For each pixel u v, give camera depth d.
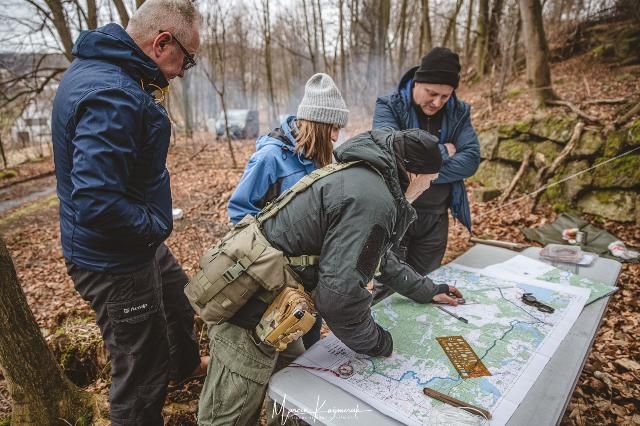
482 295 1.74
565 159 5.21
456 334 1.46
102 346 2.58
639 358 2.58
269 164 1.78
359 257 1.14
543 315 1.58
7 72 8.98
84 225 1.30
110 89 1.29
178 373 2.21
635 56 8.71
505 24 11.02
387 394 1.18
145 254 1.55
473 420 1.06
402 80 2.38
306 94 1.79
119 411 1.67
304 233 1.25
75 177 1.25
